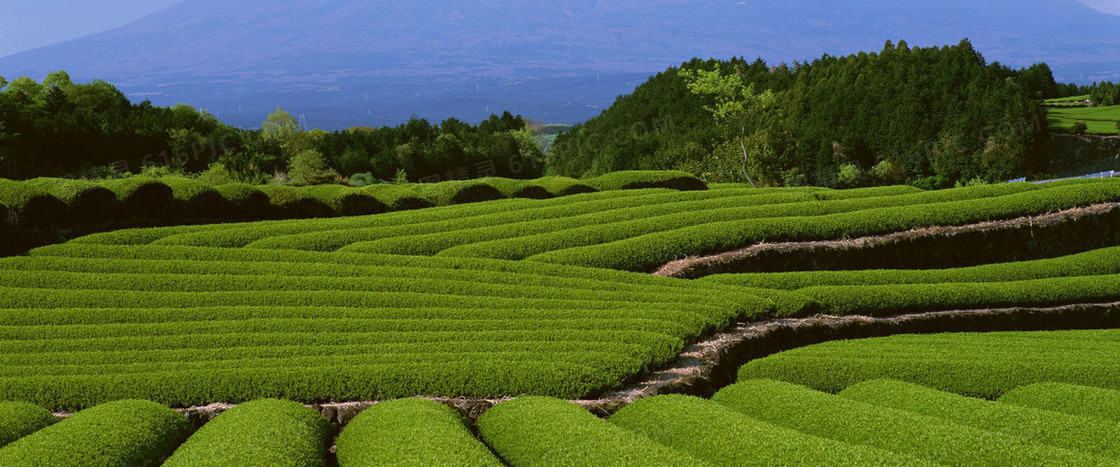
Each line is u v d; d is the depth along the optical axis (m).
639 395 15.57
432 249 26.42
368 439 11.62
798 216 28.88
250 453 10.38
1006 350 18.64
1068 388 14.84
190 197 28.73
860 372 17.02
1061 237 28.48
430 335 17.78
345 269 22.91
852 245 26.97
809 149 90.44
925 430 11.34
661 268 25.30
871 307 22.30
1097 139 83.25
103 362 16.12
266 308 19.38
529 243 26.42
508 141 105.19
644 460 9.99
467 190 34.81
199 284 21.17
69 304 19.59
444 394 15.11
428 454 10.15
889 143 91.31
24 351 16.66
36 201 24.48
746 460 10.40
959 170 85.31
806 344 20.56
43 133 56.59
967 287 23.25
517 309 19.91
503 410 13.87
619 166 100.38
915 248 27.45
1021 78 115.81
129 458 10.98
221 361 15.97
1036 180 82.19
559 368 15.72
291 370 15.23
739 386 15.98
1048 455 9.95
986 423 12.53
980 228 28.03
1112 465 9.47
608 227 27.80
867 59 109.19
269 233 27.08
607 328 18.61
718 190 34.69
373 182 75.88
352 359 16.11
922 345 19.53
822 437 11.55
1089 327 23.25
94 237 24.86
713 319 19.59
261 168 53.88
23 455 10.34
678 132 106.50
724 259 25.69
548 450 10.98
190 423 13.68
